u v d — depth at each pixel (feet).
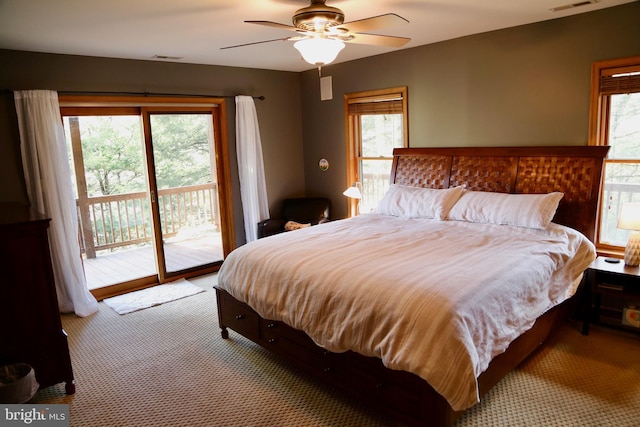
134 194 16.51
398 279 7.91
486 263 8.64
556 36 11.85
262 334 10.27
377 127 17.03
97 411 8.69
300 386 9.37
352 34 8.92
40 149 12.67
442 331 6.83
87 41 11.86
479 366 7.06
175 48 13.24
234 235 17.90
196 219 17.22
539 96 12.41
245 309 10.62
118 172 15.84
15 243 8.55
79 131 14.73
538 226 11.12
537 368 9.50
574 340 10.69
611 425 7.63
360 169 17.94
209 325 12.67
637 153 11.38
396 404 7.56
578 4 10.50
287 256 9.84
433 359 6.76
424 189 14.24
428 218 13.38
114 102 14.30
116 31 10.97
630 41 10.69
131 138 15.72
